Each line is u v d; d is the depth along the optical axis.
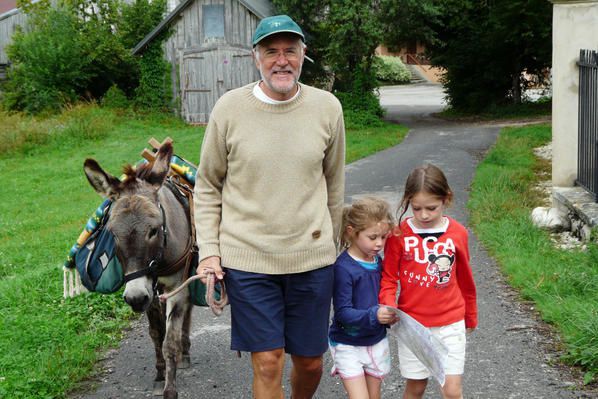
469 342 5.45
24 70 29.84
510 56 30.27
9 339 5.70
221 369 5.26
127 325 6.34
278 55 3.44
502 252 7.80
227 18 26.78
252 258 3.50
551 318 5.73
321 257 3.55
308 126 3.52
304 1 25.53
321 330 3.64
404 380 4.85
